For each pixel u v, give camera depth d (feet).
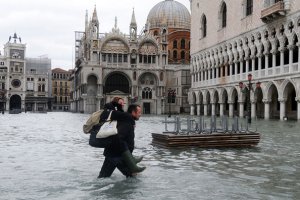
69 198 29.04
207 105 280.92
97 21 349.20
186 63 387.96
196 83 299.58
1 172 39.58
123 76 354.13
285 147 63.21
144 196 29.78
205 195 30.35
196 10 298.35
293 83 171.53
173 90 337.52
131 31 357.00
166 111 358.23
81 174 38.40
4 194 30.22
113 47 351.67
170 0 423.64
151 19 414.00
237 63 231.50
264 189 32.68
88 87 347.56
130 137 36.94
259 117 222.69
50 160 47.83
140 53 355.97
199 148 61.05
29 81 522.06
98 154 53.57
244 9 219.61
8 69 488.85
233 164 45.60
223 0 247.70
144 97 357.61
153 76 358.84
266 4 195.21
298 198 29.76
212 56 267.39
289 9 173.58
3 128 112.98
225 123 70.49
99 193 30.66
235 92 236.63
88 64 340.59
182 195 30.25
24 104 499.10
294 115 197.57
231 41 235.61
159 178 36.76
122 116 36.14
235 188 32.91
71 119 195.93
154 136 65.21
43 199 28.68
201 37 289.53
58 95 589.73
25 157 50.49
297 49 185.47
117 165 36.50
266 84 194.39
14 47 495.00
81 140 74.43
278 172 40.55
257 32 203.21
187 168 42.65
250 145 64.08
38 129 108.68
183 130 68.95
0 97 478.59
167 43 361.30
